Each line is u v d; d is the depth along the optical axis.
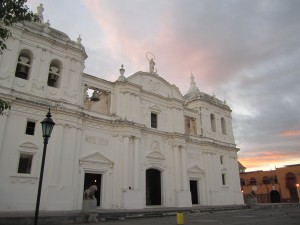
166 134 32.00
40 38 24.36
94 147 25.59
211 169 36.16
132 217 21.31
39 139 22.09
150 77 32.88
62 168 22.56
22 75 23.41
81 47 26.94
